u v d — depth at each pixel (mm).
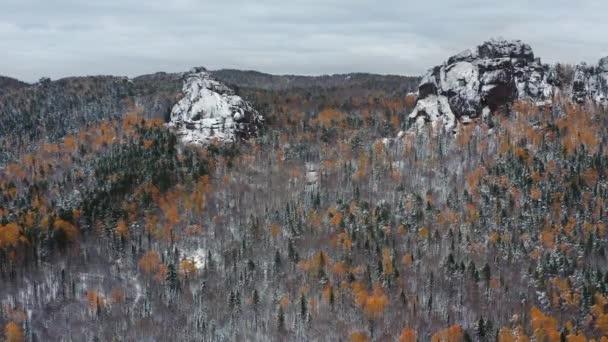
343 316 188375
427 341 177500
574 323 180625
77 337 183500
